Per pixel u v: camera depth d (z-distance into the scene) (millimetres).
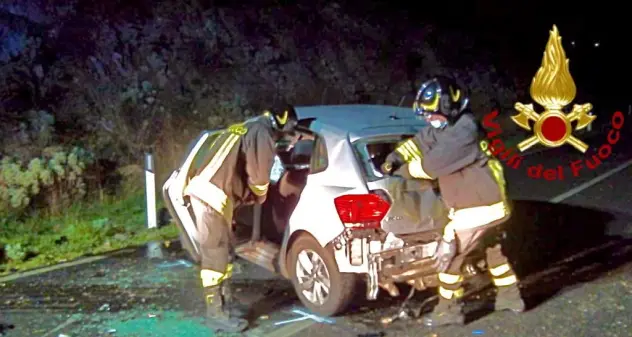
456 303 4977
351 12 20641
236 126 5117
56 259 7051
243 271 6434
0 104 10453
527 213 8820
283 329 5008
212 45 14867
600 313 5234
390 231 4777
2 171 8445
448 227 4746
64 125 10711
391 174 4992
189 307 5500
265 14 17312
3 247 7355
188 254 7094
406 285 5855
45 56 11812
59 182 8875
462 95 4637
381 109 6094
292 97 15305
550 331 4891
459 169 4582
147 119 11578
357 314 5266
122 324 5152
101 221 8234
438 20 24516
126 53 12992
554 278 6152
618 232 7816
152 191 8219
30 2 12359
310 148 5879
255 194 5102
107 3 13750
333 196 4996
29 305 5590
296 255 5352
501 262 5211
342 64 18078
